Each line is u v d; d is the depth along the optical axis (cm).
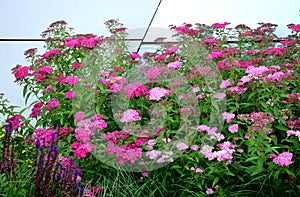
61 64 120
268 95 101
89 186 93
